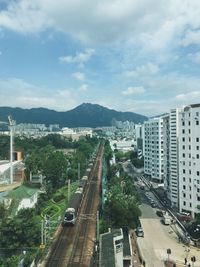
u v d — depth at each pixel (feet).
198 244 407.64
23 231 313.73
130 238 400.26
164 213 523.70
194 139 509.76
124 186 590.55
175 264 352.49
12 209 375.66
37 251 308.60
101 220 435.53
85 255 317.22
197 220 446.60
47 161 649.20
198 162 506.48
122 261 313.73
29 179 627.87
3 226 310.04
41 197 530.68
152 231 458.91
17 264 273.75
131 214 415.85
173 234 449.06
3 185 513.86
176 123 546.26
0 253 303.68
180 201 527.81
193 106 526.16
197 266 348.18
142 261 352.08
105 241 312.09
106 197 490.49
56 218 442.09
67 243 351.05
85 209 497.46
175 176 555.69
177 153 551.59
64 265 294.05
